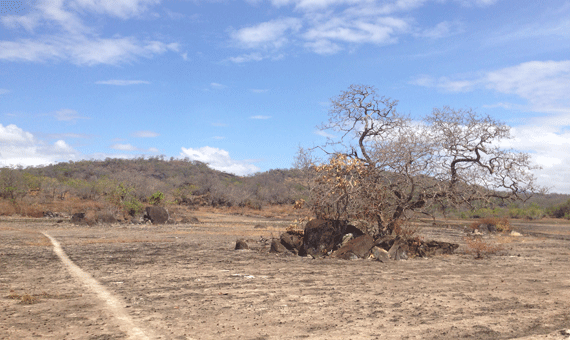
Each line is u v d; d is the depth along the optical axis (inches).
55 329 243.4
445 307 314.0
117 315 279.0
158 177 5812.0
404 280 442.6
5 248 730.2
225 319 272.8
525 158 648.4
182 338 230.5
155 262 571.8
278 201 3457.2
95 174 4894.2
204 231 1288.1
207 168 6948.8
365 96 720.3
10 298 329.4
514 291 384.5
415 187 692.7
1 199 2271.2
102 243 858.1
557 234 1513.3
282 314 287.4
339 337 235.8
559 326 262.7
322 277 456.8
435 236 1218.6
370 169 693.9
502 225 1504.7
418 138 662.5
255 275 466.6
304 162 725.3
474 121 671.1
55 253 667.4
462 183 674.2
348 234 674.2
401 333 244.4
